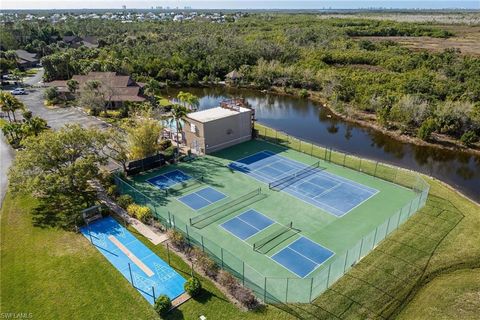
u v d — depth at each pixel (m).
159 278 25.30
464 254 27.94
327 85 79.25
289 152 48.88
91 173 33.72
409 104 57.59
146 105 60.56
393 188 38.78
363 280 25.30
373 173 42.41
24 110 58.88
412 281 25.28
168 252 27.92
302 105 78.12
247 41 117.88
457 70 77.56
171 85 95.94
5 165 42.97
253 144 51.59
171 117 50.66
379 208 34.78
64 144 34.19
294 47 108.06
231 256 27.88
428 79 69.94
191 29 155.62
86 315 22.33
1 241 29.14
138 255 27.61
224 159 46.28
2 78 97.00
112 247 28.50
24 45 138.50
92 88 66.12
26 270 25.98
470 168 46.94
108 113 65.31
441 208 34.62
